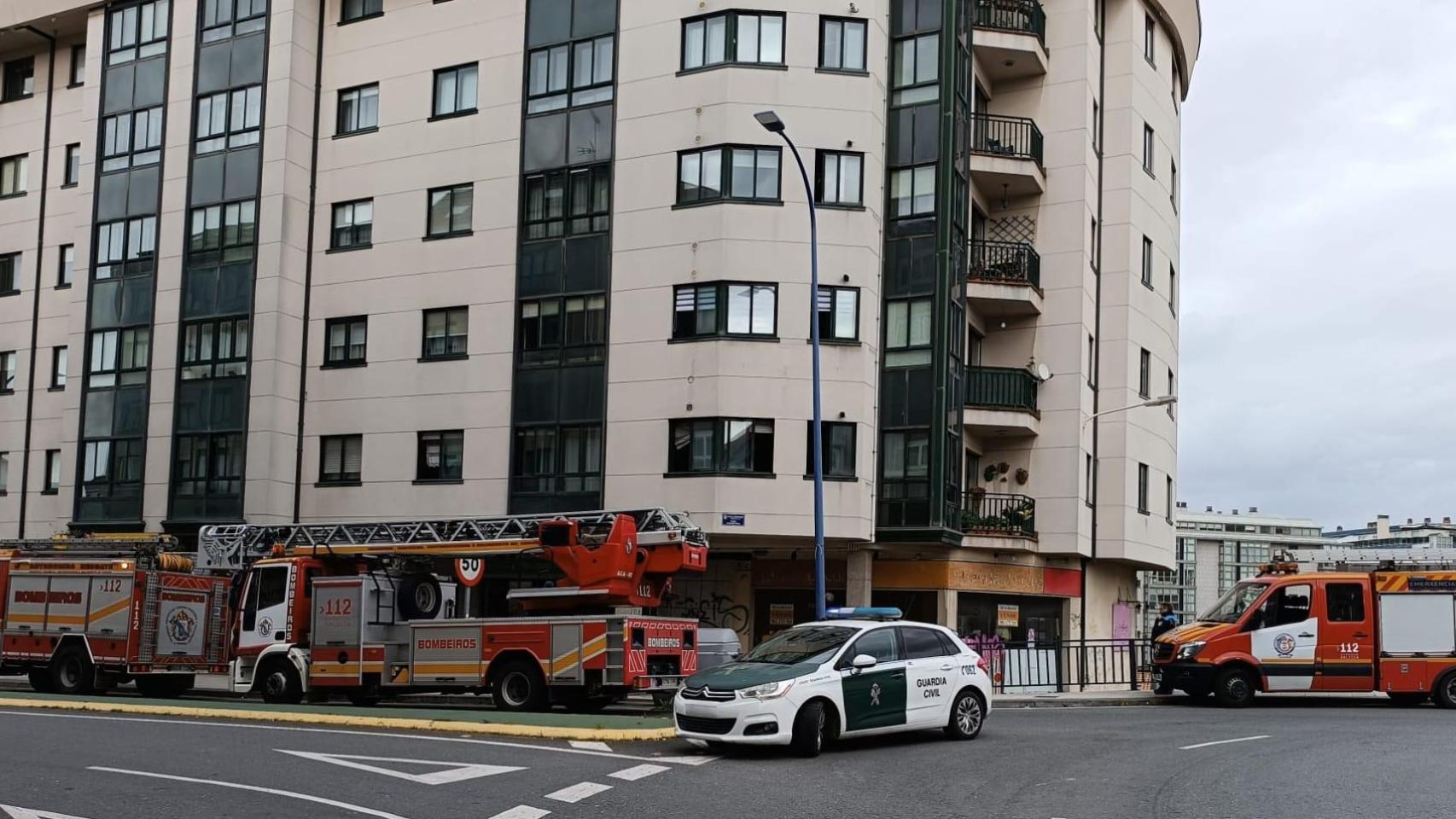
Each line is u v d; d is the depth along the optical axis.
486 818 10.31
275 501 33.44
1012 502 33.16
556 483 30.95
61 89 40.19
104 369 36.28
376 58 34.66
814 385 24.11
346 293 34.25
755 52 30.11
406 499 32.72
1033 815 10.95
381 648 21.12
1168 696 25.81
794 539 29.34
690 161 30.25
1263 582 24.06
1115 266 35.81
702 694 14.78
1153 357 37.69
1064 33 35.00
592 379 30.80
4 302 40.25
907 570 31.44
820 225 29.61
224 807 10.59
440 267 33.09
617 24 31.52
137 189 36.47
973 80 33.34
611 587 20.12
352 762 13.47
